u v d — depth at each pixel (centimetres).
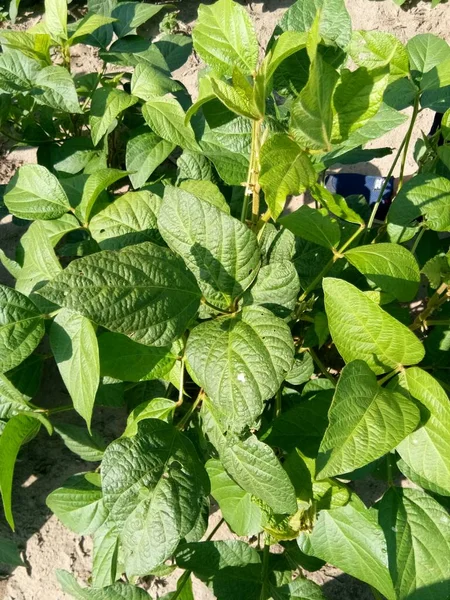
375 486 64
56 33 71
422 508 47
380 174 84
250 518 48
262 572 51
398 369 42
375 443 37
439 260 49
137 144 67
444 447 40
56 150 76
